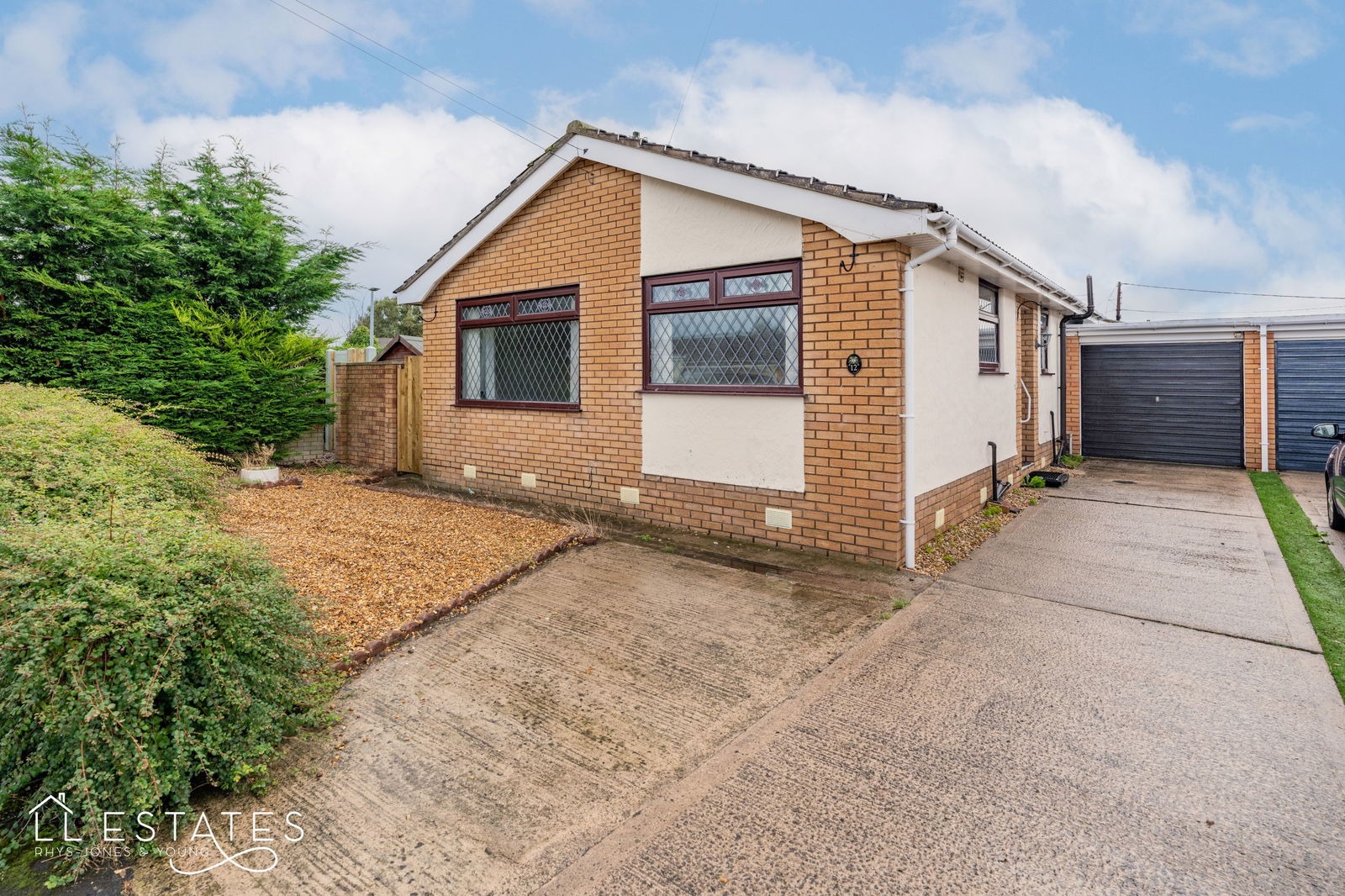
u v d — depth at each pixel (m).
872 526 5.84
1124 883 2.27
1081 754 3.05
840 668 3.96
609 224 7.46
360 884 2.31
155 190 12.44
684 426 6.96
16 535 2.88
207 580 3.04
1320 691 3.63
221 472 8.09
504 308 8.79
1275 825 2.56
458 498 8.61
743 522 6.59
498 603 5.00
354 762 3.04
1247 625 4.55
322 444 12.13
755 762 3.02
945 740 3.19
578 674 3.91
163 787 2.48
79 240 10.15
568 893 2.26
